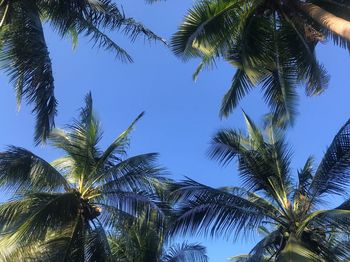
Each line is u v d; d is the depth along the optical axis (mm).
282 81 16344
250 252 14734
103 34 15891
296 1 14641
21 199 16078
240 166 16953
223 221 14492
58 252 15953
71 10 15016
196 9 15328
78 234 16594
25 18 13383
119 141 18547
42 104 12672
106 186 17297
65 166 18828
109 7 15328
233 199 14836
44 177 16562
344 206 15336
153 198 16328
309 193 15938
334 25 12484
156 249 16078
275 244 15586
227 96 17422
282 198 16562
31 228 14859
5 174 16016
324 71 15898
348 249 14820
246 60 15828
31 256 15453
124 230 16828
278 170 16891
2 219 15445
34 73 12719
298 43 15812
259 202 16922
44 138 12781
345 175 15047
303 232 15305
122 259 18156
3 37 13070
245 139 17484
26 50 12828
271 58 16078
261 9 15336
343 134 14750
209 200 14570
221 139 17062
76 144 18344
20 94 12711
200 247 18781
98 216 17297
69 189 17328
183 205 14539
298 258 12883
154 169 17094
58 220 15805
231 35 15836
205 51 15812
